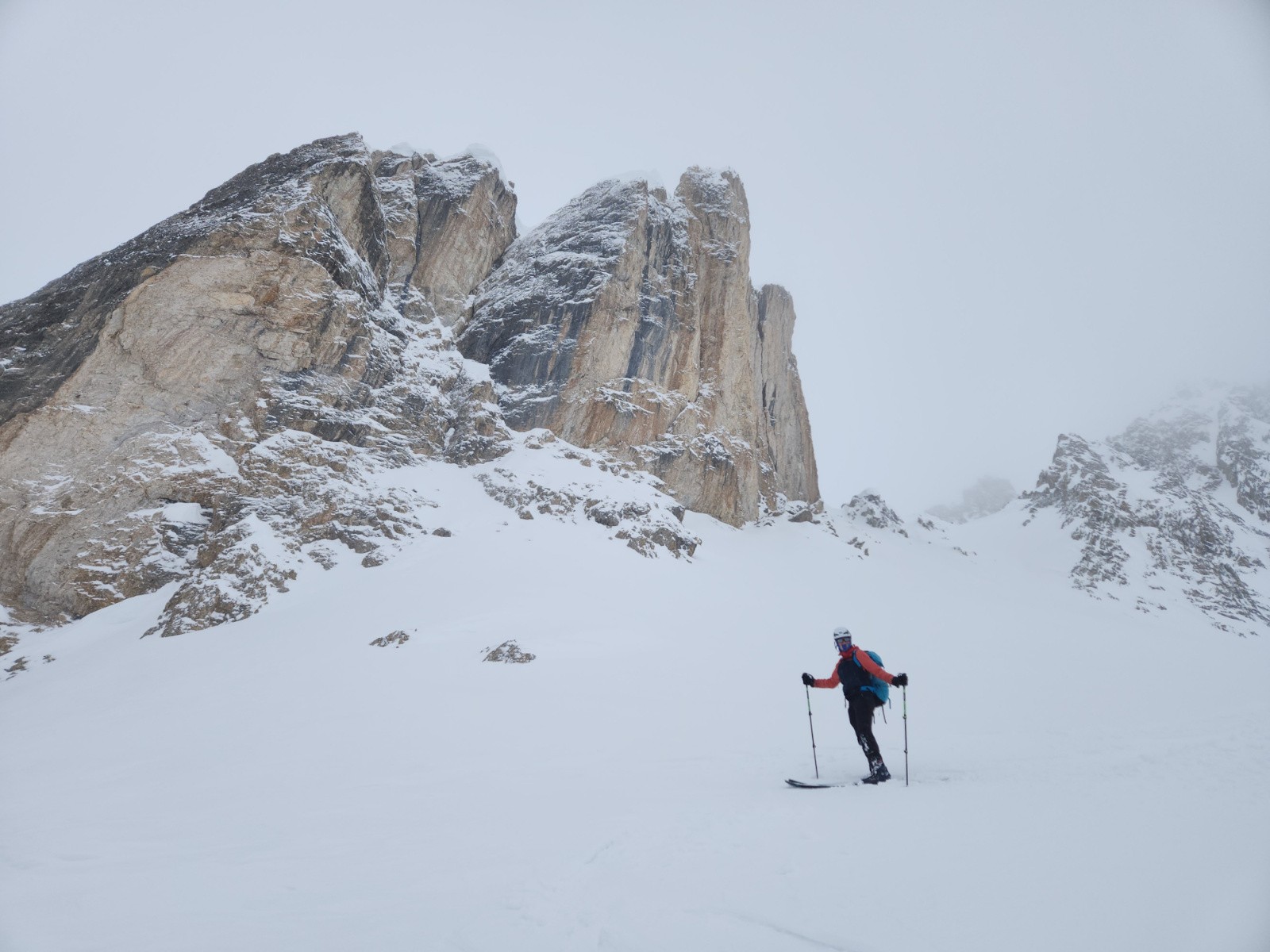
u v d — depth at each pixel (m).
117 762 13.04
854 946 3.21
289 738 14.12
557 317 56.28
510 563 33.78
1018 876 3.86
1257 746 8.10
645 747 12.02
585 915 3.97
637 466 53.62
